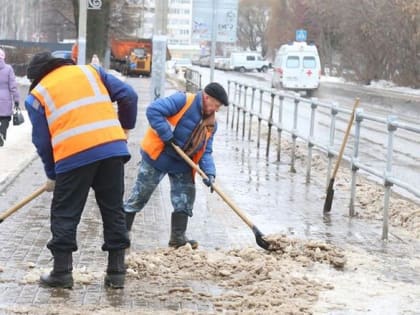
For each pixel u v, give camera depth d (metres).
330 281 15.58
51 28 185.50
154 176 18.14
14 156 32.88
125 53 153.25
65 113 14.10
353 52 138.88
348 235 20.61
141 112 61.94
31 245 17.98
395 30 122.94
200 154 18.05
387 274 16.42
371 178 31.53
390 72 131.75
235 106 51.31
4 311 12.92
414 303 14.25
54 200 14.49
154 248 18.12
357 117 23.23
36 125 14.24
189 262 16.67
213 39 55.97
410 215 23.02
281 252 17.70
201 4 55.75
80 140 14.15
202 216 22.20
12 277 15.19
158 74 38.16
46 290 14.41
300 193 27.28
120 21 167.62
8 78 35.00
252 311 13.37
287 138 45.88
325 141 41.16
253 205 24.39
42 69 14.45
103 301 13.85
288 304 13.86
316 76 99.12
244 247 18.20
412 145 42.75
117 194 14.66
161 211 22.78
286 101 74.94
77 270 15.74
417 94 108.62
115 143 14.41
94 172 14.39
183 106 17.72
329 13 161.50
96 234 19.42
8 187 25.97
